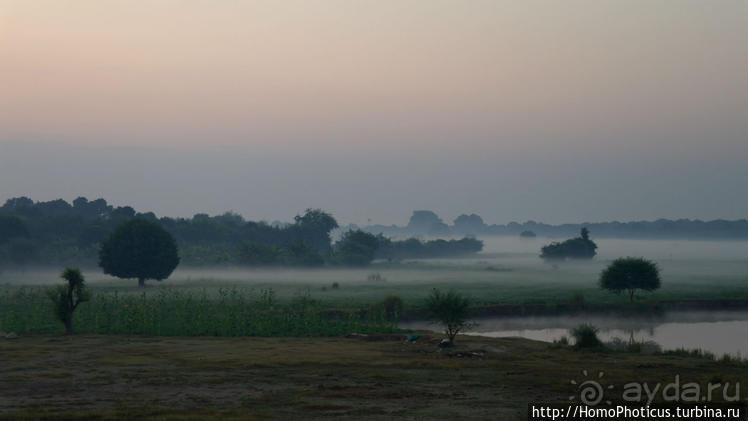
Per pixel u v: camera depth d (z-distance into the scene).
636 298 73.44
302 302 52.41
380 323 45.19
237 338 37.81
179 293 62.62
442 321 35.91
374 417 16.83
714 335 48.78
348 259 151.12
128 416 16.61
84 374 23.70
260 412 17.27
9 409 17.52
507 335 48.97
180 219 182.38
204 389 20.80
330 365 26.11
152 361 27.05
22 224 131.75
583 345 34.44
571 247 188.62
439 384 21.89
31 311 46.09
